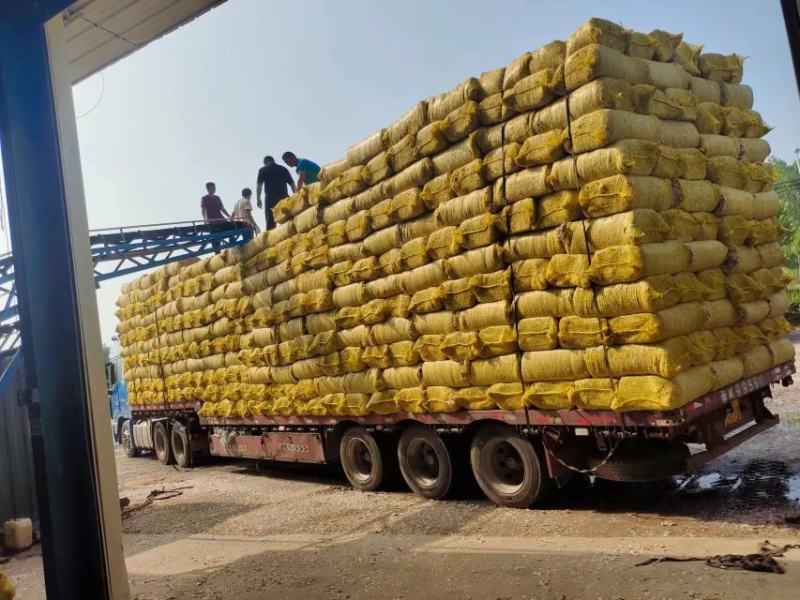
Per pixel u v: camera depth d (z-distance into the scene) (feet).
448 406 23.95
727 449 20.07
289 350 31.78
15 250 11.18
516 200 20.93
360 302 27.71
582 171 18.71
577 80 18.83
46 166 11.53
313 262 30.09
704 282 19.57
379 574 17.67
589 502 22.50
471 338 22.45
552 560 16.90
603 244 18.47
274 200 38.83
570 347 19.83
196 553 22.45
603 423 19.34
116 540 11.61
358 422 29.01
